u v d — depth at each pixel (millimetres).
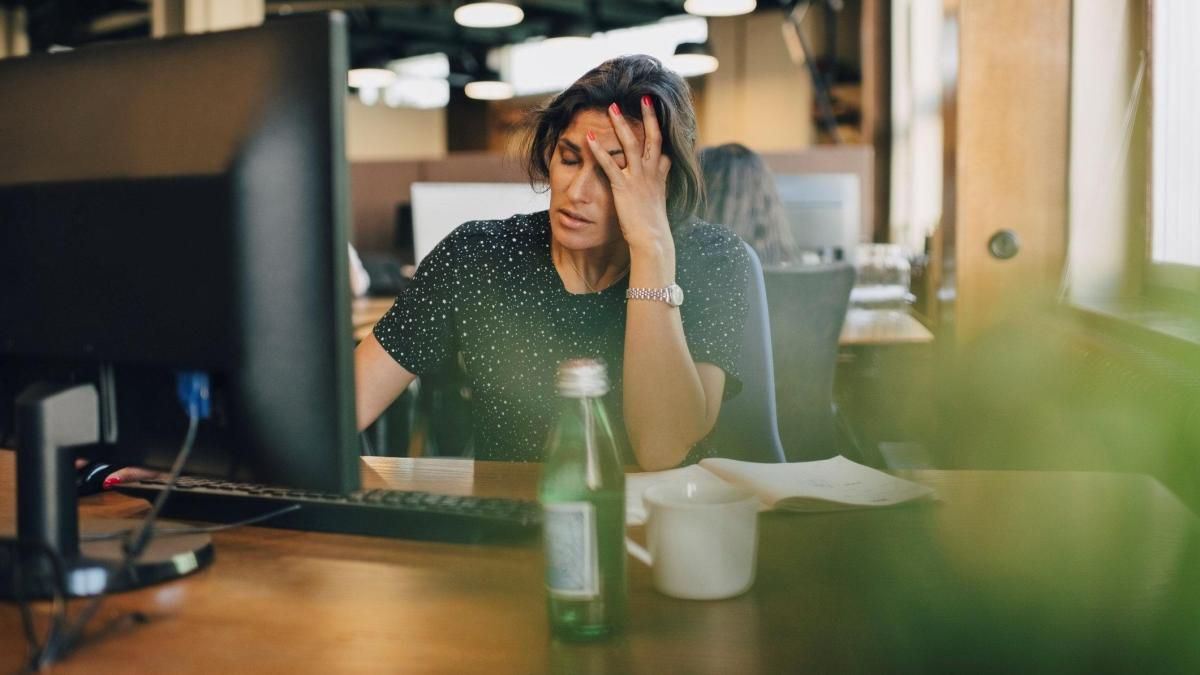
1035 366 2719
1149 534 1110
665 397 1399
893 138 7203
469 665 793
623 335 1541
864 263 4094
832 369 2537
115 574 951
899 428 3547
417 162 5238
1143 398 1809
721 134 10352
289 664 797
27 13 10164
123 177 927
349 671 783
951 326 3133
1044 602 916
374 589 966
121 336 945
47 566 939
